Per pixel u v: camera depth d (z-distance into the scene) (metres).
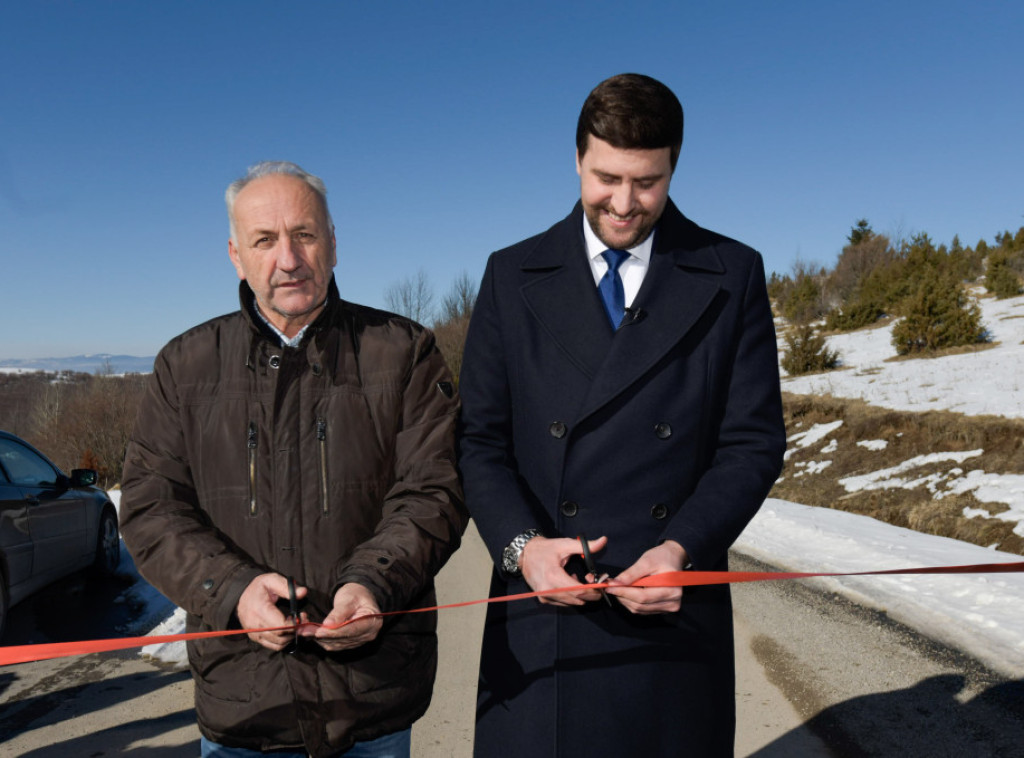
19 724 3.70
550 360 1.74
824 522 9.15
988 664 4.13
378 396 1.72
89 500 6.65
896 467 12.16
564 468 1.70
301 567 1.66
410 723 1.77
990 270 29.81
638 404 1.67
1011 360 17.86
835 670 4.16
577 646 1.65
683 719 1.63
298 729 1.64
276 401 1.67
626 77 1.52
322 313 1.69
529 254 1.85
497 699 1.73
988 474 10.59
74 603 6.16
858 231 45.75
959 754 3.14
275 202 1.60
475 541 8.60
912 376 18.27
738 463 1.66
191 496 1.73
